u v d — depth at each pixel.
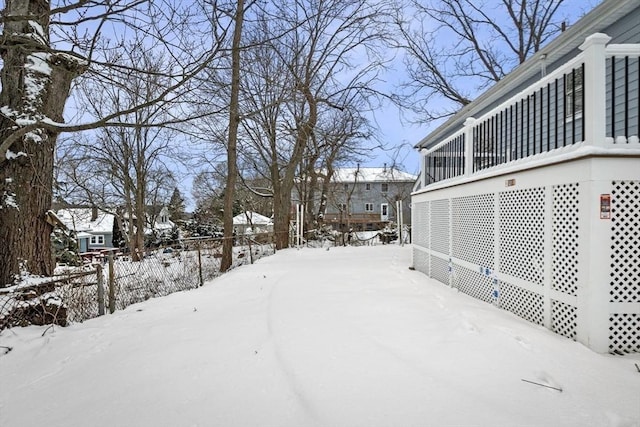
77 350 3.30
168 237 25.64
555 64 5.72
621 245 2.71
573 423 1.80
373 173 37.91
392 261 9.19
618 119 4.63
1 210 4.50
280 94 10.53
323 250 13.40
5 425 2.07
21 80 4.74
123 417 2.03
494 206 4.15
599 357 2.58
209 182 28.41
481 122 4.87
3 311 3.89
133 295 6.53
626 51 2.79
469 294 4.81
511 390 2.13
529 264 3.49
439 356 2.63
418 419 1.86
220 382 2.39
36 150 4.75
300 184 21.94
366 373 2.39
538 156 3.45
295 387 2.24
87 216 30.06
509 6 16.05
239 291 5.64
